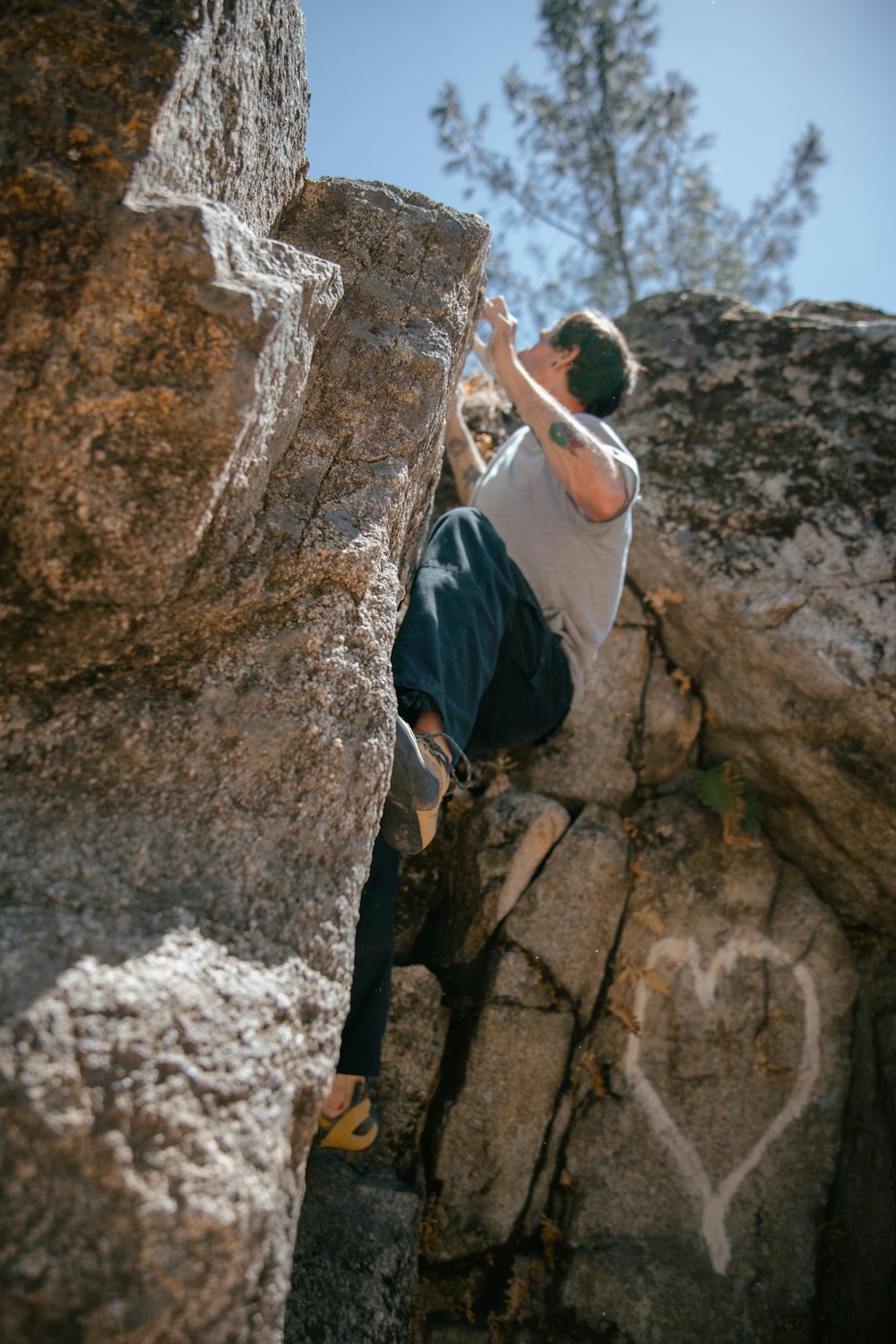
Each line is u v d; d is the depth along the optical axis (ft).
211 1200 3.99
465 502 11.27
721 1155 9.66
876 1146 9.73
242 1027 4.46
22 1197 3.81
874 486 11.19
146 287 4.99
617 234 27.30
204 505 5.16
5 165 5.01
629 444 12.16
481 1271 8.89
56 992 4.13
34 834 4.71
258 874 4.99
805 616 10.53
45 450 4.97
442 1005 9.62
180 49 5.30
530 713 8.82
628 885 10.47
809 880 10.96
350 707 5.59
